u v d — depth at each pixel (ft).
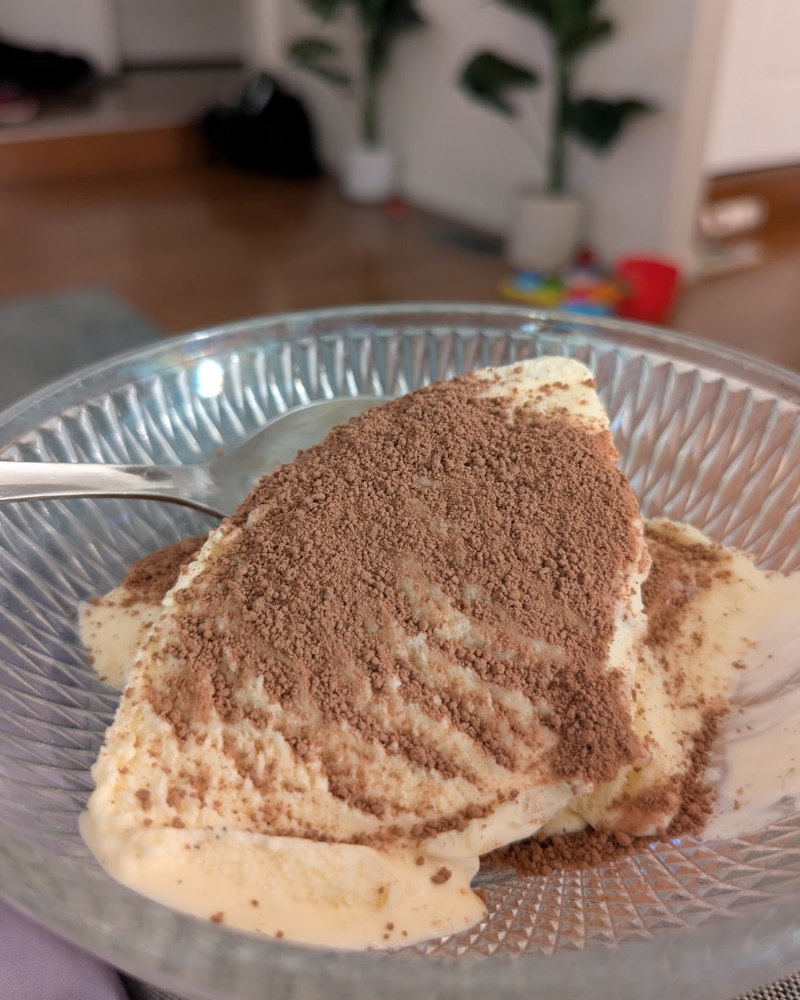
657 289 4.96
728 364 2.05
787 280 5.60
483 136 6.53
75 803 1.28
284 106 7.80
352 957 1.03
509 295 5.36
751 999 1.21
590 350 2.21
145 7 9.04
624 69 5.37
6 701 1.40
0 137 7.14
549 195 5.77
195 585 1.54
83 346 3.80
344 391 2.30
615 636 1.48
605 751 1.38
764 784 1.39
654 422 2.12
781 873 1.15
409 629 1.43
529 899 1.27
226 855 1.27
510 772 1.37
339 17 7.39
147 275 5.48
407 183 7.47
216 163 8.21
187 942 1.02
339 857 1.29
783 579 1.76
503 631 1.44
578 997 0.94
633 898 1.22
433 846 1.34
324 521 1.56
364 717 1.38
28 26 8.75
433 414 1.80
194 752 1.33
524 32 5.87
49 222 6.44
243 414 2.22
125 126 7.68
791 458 1.87
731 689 1.59
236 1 9.25
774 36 5.52
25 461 1.82
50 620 1.65
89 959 1.26
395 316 2.32
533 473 1.65
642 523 1.73
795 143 6.27
